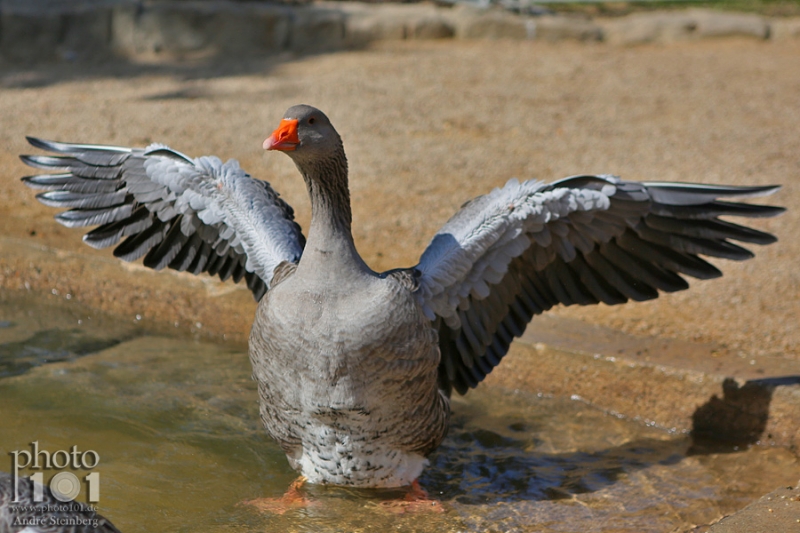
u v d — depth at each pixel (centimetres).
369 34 2636
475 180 1578
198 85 2203
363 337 751
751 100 2059
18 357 1114
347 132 1827
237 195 889
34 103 2008
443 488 881
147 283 1241
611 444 962
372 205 1470
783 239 1337
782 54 2517
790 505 756
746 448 941
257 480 884
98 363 1110
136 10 2539
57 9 2522
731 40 2683
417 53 2527
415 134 1828
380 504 843
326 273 764
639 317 1123
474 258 834
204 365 1120
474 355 909
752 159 1659
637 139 1788
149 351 1154
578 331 1084
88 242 987
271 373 787
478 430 994
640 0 3045
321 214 776
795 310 1125
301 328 756
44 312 1260
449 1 2814
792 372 962
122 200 971
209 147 1706
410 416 804
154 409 1004
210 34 2569
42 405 997
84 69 2373
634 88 2169
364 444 809
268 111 1973
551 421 1009
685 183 844
